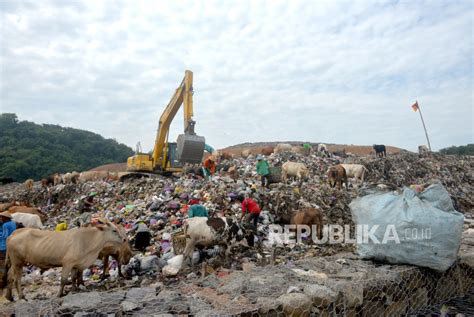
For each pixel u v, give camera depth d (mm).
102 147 82375
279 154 25703
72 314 4207
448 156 30781
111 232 6828
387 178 22328
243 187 14195
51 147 70188
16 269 6555
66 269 6316
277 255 9016
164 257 8922
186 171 19656
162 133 19812
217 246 9008
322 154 27500
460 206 17219
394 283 5461
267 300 4496
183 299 4656
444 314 5586
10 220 7773
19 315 4188
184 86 17812
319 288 4801
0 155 57219
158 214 12180
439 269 5680
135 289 5035
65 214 17734
